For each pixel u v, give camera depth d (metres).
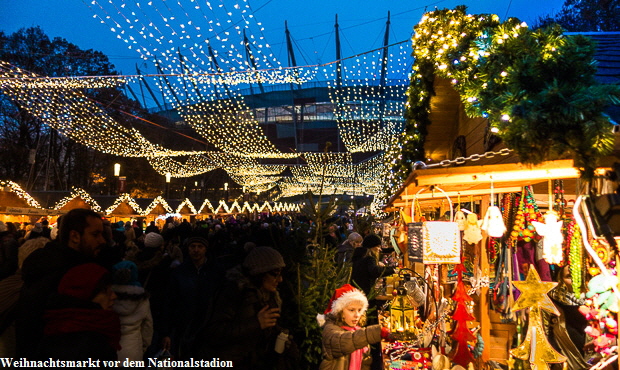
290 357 3.93
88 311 2.74
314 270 5.47
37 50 36.25
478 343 4.30
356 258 7.27
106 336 2.80
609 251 3.05
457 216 4.70
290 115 68.62
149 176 47.31
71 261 3.09
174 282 5.50
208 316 3.50
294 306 5.15
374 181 48.78
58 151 42.44
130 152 33.31
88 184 44.81
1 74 13.56
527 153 2.64
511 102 2.65
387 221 14.02
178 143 52.66
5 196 20.47
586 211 2.49
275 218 20.84
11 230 12.57
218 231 11.80
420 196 5.77
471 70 3.98
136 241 11.45
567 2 21.52
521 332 4.05
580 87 2.53
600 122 2.46
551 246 3.42
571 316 4.00
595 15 20.41
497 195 5.34
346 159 59.66
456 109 8.41
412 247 4.32
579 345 3.93
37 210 20.91
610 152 2.52
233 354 3.44
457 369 3.89
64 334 2.68
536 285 3.60
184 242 9.00
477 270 4.91
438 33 5.92
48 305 2.73
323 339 3.56
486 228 3.85
